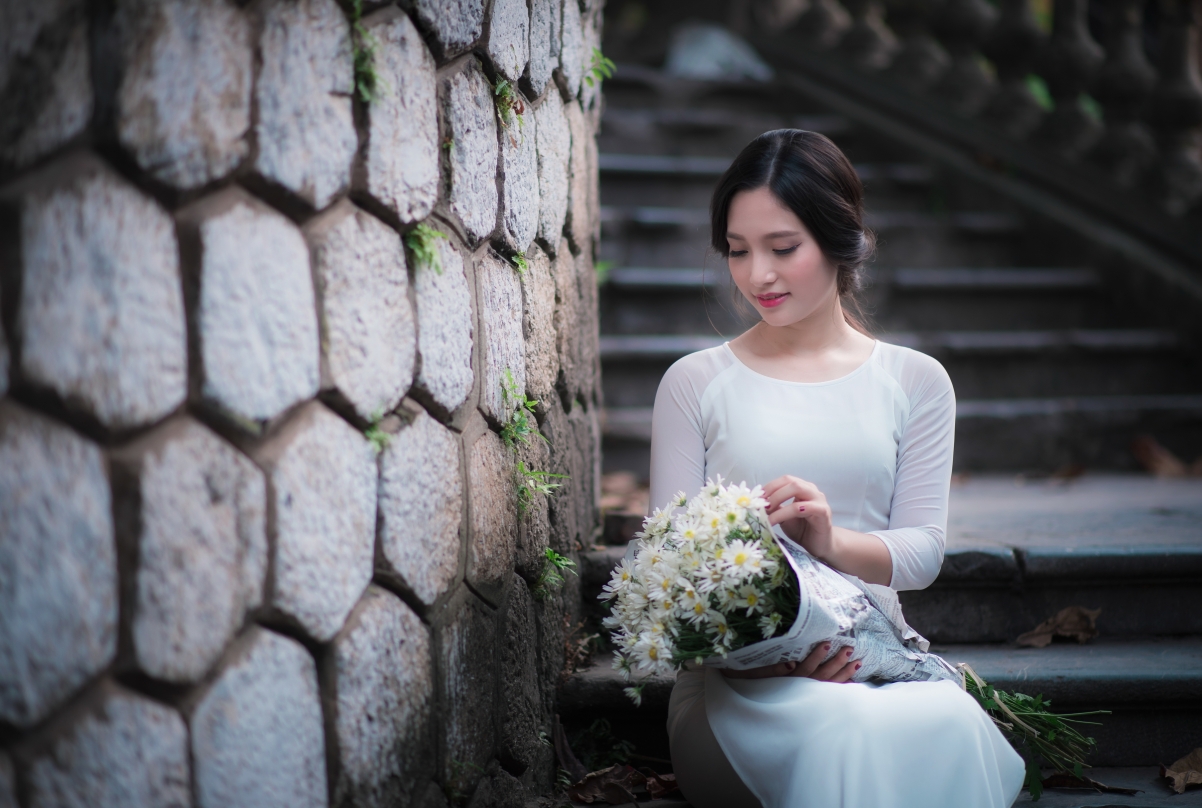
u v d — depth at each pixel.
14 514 0.90
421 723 1.47
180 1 1.03
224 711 1.09
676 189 5.25
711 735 1.81
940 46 6.09
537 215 2.03
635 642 1.70
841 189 1.87
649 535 1.79
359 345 1.30
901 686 1.74
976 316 4.71
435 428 1.53
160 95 1.01
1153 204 4.71
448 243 1.56
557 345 2.24
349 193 1.32
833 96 6.22
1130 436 4.20
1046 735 2.07
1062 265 4.98
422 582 1.46
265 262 1.15
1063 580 2.61
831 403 1.95
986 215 5.33
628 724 2.30
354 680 1.30
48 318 0.92
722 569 1.64
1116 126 4.92
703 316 4.45
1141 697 2.28
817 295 1.88
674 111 6.11
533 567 2.01
